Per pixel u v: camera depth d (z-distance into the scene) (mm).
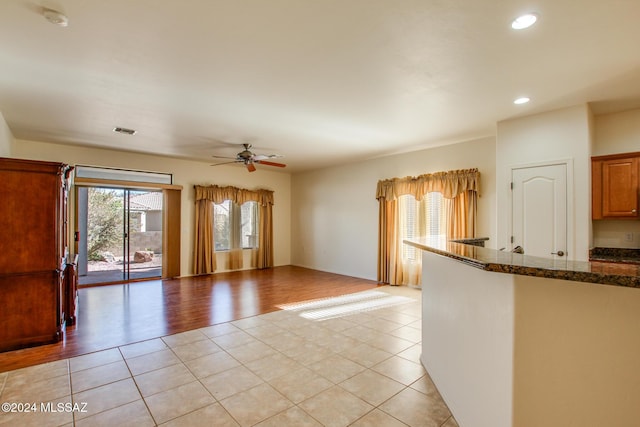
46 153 5512
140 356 3072
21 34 2221
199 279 6875
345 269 7484
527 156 3939
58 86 3117
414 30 2180
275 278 7023
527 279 1410
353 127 4508
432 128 4527
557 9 1940
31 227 3312
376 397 2379
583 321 1343
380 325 3982
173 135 4965
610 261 3389
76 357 3043
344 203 7535
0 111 3855
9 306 3207
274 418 2123
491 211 5016
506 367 1466
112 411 2191
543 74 2834
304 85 3090
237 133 4848
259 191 8328
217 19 2061
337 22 2092
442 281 2422
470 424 1847
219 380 2621
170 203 7004
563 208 3676
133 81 3002
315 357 3064
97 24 2109
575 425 1358
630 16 1999
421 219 5926
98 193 6512
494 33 2207
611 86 3082
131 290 5844
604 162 3537
